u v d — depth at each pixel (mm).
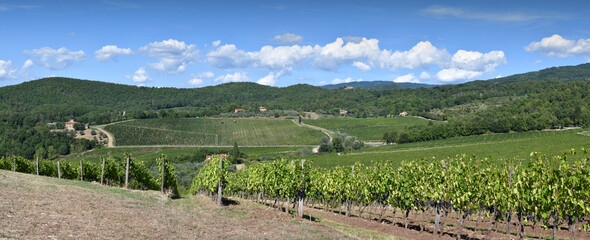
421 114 186375
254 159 108938
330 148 117312
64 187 16938
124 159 28859
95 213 11977
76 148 121812
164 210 15047
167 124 160875
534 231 15477
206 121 171875
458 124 127250
